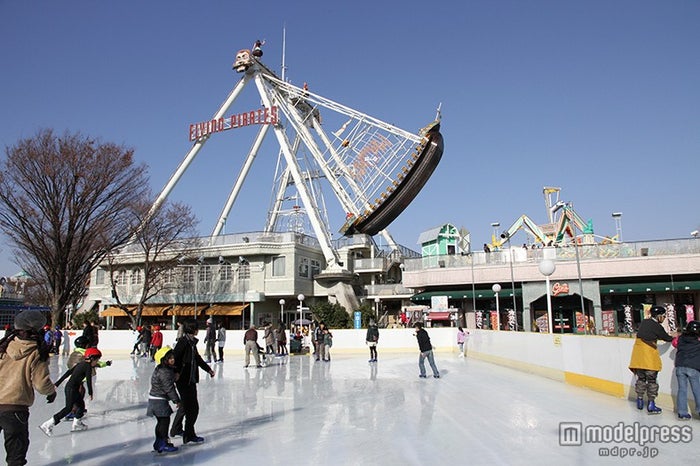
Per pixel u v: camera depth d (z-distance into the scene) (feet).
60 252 103.81
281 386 54.08
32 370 20.59
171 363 27.71
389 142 160.66
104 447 28.89
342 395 47.09
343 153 167.53
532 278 122.72
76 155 101.45
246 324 151.64
